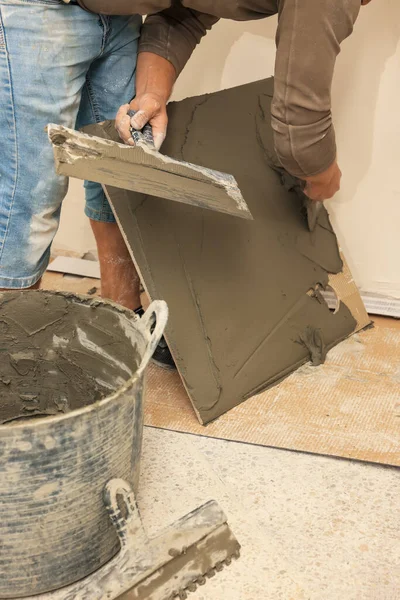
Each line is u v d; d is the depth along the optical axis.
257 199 2.21
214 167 2.13
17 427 1.14
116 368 1.62
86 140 1.55
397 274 2.58
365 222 2.54
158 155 1.75
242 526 1.51
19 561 1.27
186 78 2.51
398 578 1.39
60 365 1.72
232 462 1.73
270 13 1.83
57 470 1.21
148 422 1.88
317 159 1.84
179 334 1.87
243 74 2.46
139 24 2.00
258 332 2.08
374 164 2.45
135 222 1.88
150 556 1.27
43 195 1.81
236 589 1.35
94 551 1.36
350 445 1.80
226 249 2.07
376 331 2.42
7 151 1.76
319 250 2.37
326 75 1.67
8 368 1.73
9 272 1.87
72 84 1.80
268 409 1.95
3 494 1.19
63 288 2.67
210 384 1.90
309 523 1.54
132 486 1.44
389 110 2.36
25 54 1.67
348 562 1.43
